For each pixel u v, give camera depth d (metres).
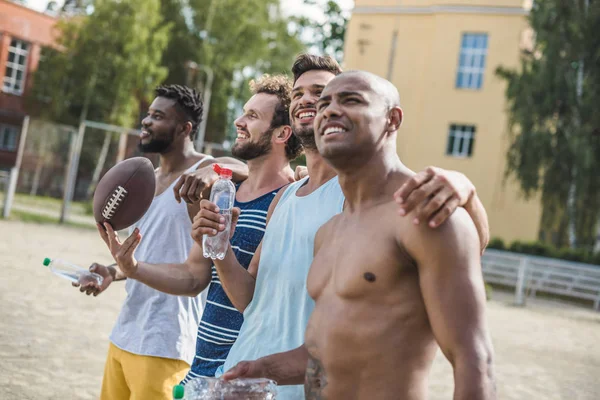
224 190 2.55
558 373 7.98
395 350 1.72
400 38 27.50
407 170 1.93
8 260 10.80
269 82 3.22
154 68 32.69
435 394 6.20
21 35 34.91
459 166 26.33
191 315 3.49
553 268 17.94
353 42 28.08
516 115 22.73
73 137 19.14
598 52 21.97
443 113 26.61
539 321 12.84
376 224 1.81
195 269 2.92
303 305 2.36
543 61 22.75
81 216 21.67
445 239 1.61
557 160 22.00
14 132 35.03
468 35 26.66
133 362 3.39
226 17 34.00
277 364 1.97
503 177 24.28
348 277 1.79
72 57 32.41
